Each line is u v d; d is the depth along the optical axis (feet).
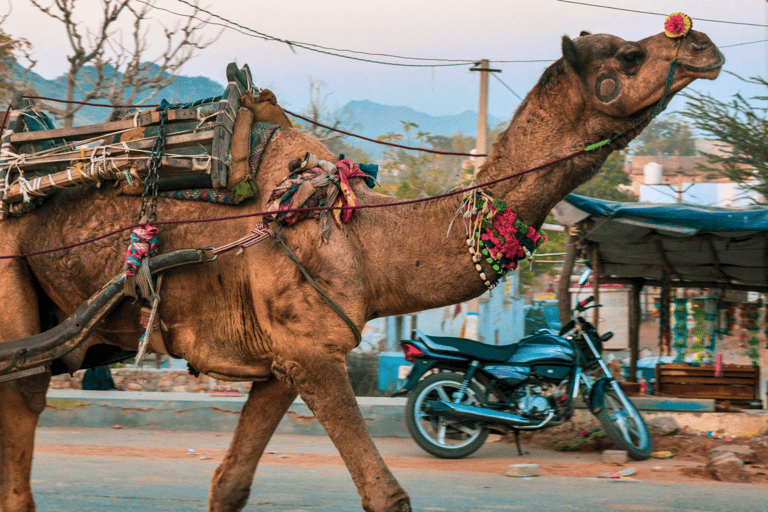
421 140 99.86
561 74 13.66
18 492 14.92
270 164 14.47
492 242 13.76
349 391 13.47
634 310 38.29
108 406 34.94
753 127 71.05
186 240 14.30
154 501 19.02
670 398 32.30
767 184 71.82
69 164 14.88
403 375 50.96
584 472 24.95
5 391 14.74
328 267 13.48
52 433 32.89
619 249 35.06
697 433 31.35
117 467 24.45
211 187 14.33
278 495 20.15
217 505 14.71
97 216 14.79
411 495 20.36
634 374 37.50
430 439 27.55
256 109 15.24
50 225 15.01
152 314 13.97
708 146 155.22
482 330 75.41
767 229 29.27
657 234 32.30
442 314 74.13
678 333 38.63
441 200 14.17
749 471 24.67
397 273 14.03
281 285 13.52
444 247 13.94
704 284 37.73
